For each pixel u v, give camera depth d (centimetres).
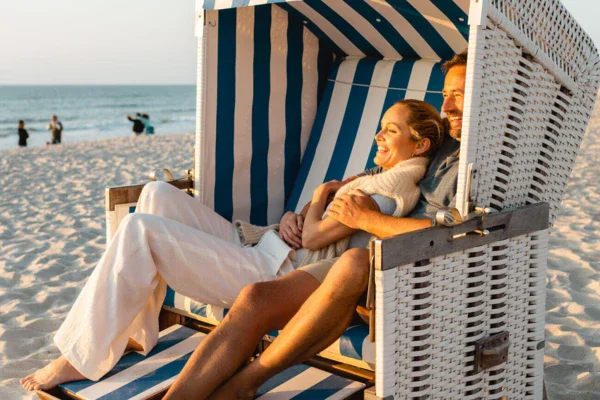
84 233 562
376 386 174
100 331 206
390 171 229
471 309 194
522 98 202
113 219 247
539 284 213
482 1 180
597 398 255
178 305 244
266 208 300
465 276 191
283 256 233
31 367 300
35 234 568
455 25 251
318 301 181
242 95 281
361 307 202
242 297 192
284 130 302
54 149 1454
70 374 211
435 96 280
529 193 218
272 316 194
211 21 263
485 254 195
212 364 185
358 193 223
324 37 307
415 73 290
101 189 838
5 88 7588
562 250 455
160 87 8288
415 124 233
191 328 251
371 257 170
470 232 191
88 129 3092
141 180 927
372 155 290
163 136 1869
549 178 225
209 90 268
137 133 2061
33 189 845
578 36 223
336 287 179
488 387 205
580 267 418
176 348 231
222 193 279
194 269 219
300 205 302
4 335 337
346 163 297
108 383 208
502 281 202
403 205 222
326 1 270
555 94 217
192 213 246
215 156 274
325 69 319
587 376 271
